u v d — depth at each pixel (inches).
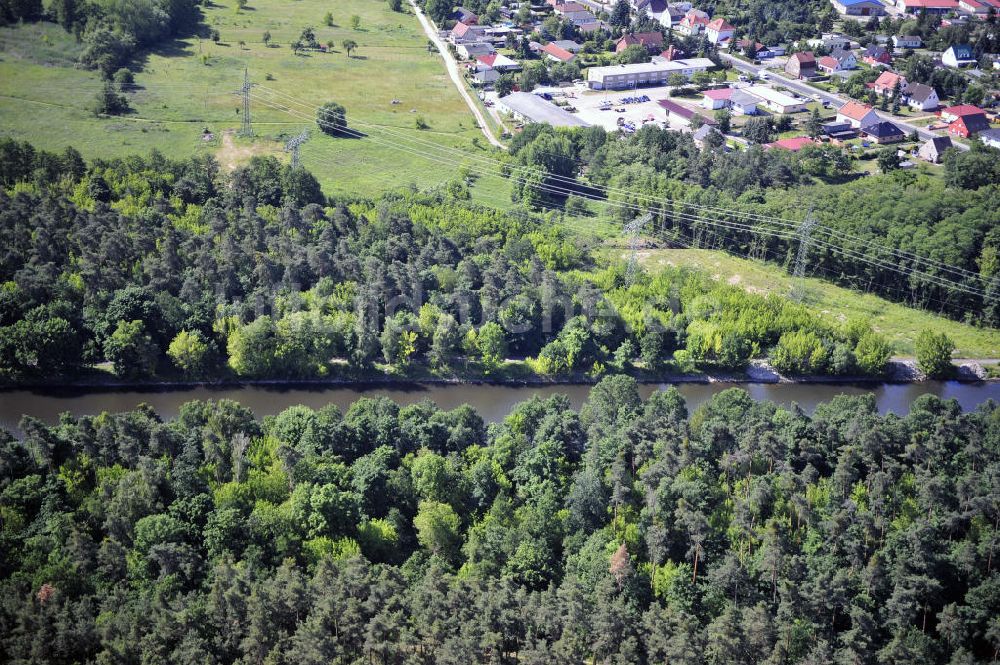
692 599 7598.4
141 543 7736.2
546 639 7066.9
